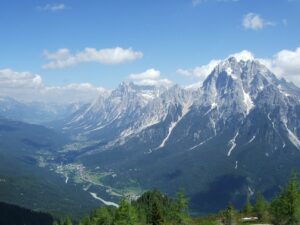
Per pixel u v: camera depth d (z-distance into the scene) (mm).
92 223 195875
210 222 185875
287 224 157125
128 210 149250
